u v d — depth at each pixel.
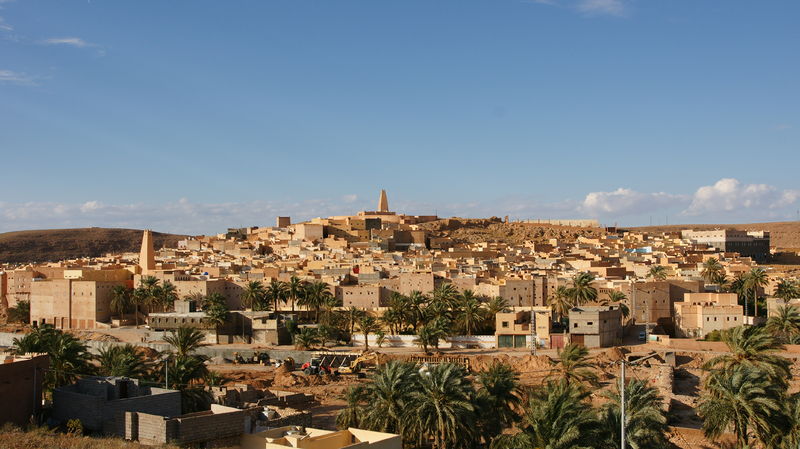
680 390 105.50
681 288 151.12
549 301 155.38
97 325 170.12
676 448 78.56
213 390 89.06
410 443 68.81
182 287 174.12
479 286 162.00
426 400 66.56
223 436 55.97
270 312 153.75
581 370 92.56
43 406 63.59
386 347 141.75
